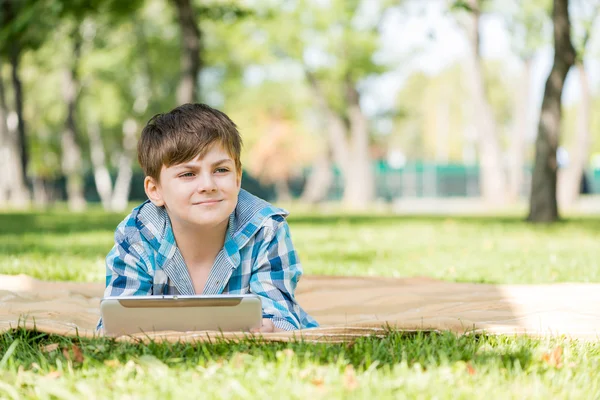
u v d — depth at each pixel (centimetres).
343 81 2670
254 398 204
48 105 3244
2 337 279
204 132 271
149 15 2758
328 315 374
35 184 3803
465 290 431
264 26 2519
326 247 795
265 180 3747
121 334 273
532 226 1202
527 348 263
